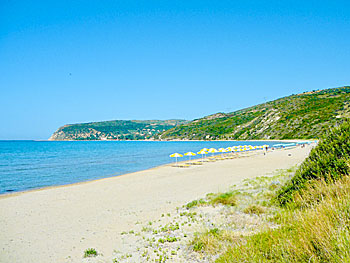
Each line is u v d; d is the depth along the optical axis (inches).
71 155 2034.9
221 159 1403.8
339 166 218.8
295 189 267.0
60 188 654.5
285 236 154.4
